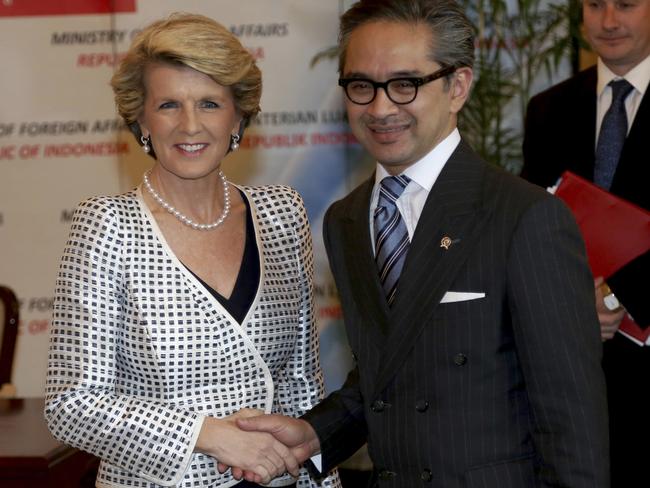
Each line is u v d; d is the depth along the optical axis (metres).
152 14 4.75
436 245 1.82
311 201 4.78
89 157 4.83
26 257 4.89
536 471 1.76
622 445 3.00
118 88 2.10
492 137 4.63
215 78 2.02
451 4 1.84
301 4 4.69
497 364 1.75
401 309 1.83
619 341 3.00
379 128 1.83
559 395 1.67
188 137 2.03
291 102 4.74
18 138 4.84
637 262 2.84
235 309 2.11
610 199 2.89
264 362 2.13
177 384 2.05
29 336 4.89
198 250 2.12
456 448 1.76
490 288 1.75
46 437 2.88
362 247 1.98
